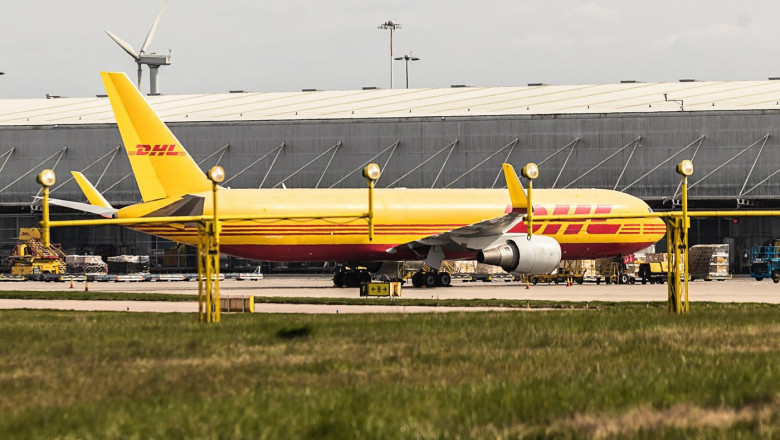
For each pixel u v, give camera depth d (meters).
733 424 47.31
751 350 72.56
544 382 59.06
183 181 181.88
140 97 179.00
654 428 46.69
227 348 76.81
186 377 62.81
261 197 184.00
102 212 183.50
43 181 97.69
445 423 48.34
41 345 79.50
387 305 135.62
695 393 54.97
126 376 63.47
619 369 63.84
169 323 99.94
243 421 49.03
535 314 107.62
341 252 189.25
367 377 62.22
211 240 105.06
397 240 190.00
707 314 105.62
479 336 83.94
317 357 71.38
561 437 45.66
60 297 158.50
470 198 195.75
